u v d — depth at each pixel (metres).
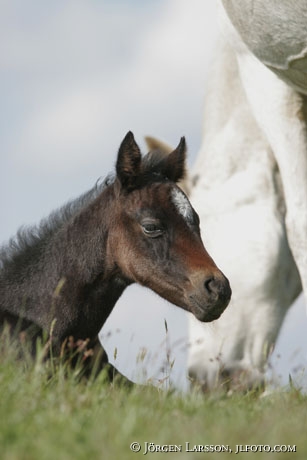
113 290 10.75
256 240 15.07
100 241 10.61
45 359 10.22
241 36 11.78
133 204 10.41
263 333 15.07
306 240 12.11
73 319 10.57
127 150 10.45
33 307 10.67
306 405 9.12
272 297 15.12
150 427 7.20
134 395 8.56
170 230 10.27
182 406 8.50
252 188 15.22
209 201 15.44
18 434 6.75
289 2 10.60
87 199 11.09
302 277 12.27
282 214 15.24
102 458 6.25
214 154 15.55
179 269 10.15
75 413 7.64
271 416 8.01
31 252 10.91
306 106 12.19
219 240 15.24
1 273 11.02
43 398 8.06
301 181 12.20
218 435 7.01
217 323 15.04
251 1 11.02
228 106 15.52
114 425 7.07
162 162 10.77
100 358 10.62
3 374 8.60
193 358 15.10
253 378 14.29
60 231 10.84
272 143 12.52
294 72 11.58
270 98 12.32
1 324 10.64
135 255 10.38
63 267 10.66
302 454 6.48
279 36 11.10
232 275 15.10
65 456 6.22
